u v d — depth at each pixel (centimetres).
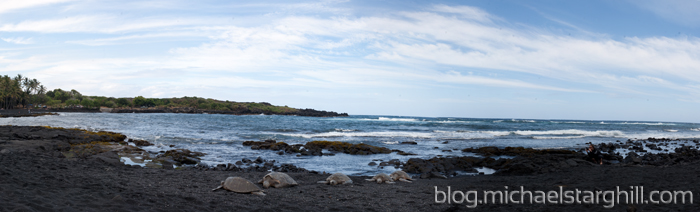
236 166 1521
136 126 4338
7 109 11462
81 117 7625
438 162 1662
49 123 4916
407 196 894
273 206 724
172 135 3064
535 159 1589
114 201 625
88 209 561
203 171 1316
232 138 2948
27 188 662
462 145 2739
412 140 3108
